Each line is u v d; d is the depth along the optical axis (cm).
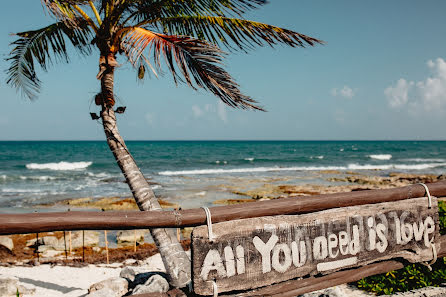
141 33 468
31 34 567
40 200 1988
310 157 6228
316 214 228
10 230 166
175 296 206
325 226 230
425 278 440
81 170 3888
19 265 851
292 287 222
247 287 207
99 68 473
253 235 210
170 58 468
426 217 264
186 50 460
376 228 246
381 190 253
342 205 238
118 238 1130
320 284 229
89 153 7181
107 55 472
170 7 495
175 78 477
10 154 6662
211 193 2250
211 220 202
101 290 469
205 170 3922
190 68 479
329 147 10906
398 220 254
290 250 219
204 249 199
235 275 205
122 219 186
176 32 535
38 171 3756
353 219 239
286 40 461
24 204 1866
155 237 450
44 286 648
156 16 517
